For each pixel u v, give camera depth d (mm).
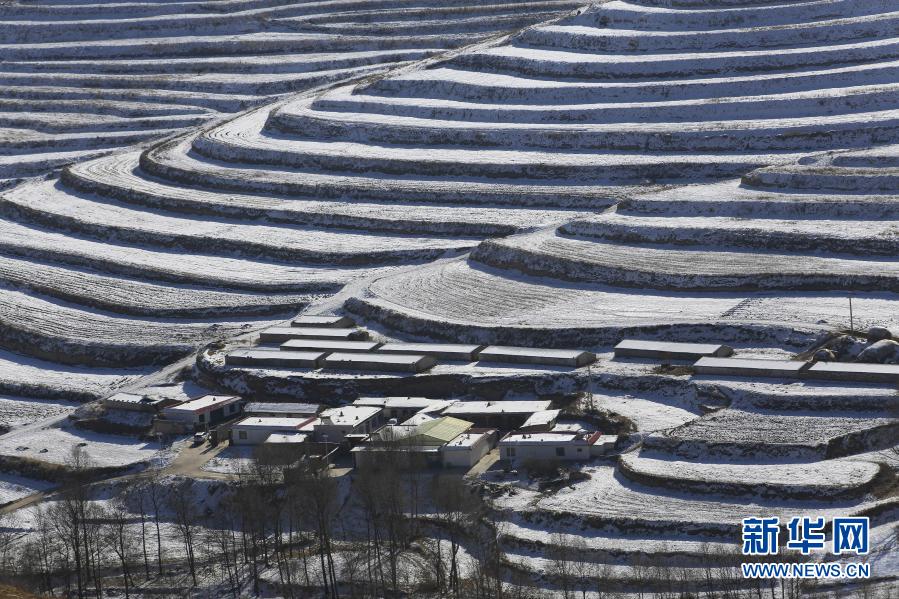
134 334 182500
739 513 114875
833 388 137500
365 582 111500
